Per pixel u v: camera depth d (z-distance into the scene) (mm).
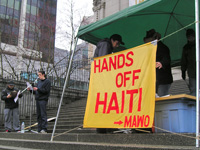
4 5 24750
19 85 10602
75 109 9875
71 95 12320
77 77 13250
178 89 8336
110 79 4023
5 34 18188
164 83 4582
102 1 14844
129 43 6336
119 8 13805
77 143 3717
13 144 5121
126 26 5824
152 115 3293
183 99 3367
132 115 3539
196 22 3135
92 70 4348
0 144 5547
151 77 3486
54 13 19766
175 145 3020
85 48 16750
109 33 5914
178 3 4980
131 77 3744
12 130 7902
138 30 5988
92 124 3988
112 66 4066
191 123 3422
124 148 3027
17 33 18312
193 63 5059
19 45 17938
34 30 16938
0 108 9758
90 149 3457
